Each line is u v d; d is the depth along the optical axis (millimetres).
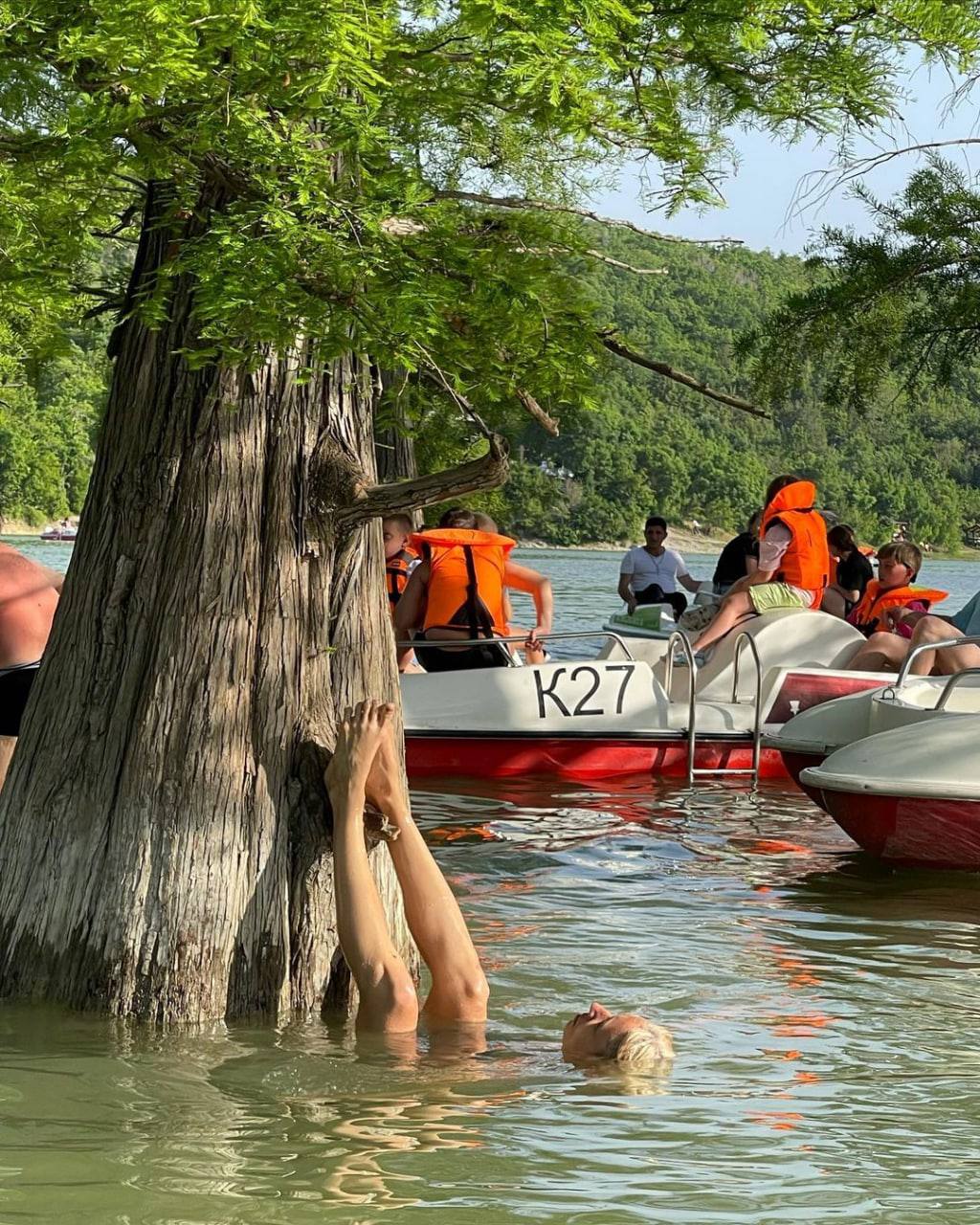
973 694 9758
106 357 5395
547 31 3596
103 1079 4297
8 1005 4891
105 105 3578
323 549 5043
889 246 18422
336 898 4891
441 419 5477
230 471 4949
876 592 13984
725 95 4625
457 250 4012
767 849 8672
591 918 6746
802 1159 3857
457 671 11438
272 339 3848
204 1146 3824
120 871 4863
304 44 3441
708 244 4742
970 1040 4980
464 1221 3410
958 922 6941
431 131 4492
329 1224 3377
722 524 122125
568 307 4418
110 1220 3367
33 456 92000
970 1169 3818
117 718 4957
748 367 19609
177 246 4375
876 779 8188
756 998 5469
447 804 10000
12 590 6270
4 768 5910
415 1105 4168
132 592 4992
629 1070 4535
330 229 3803
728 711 11664
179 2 3293
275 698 4949
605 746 11445
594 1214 3473
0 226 4023
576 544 114812
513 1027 4957
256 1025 4816
